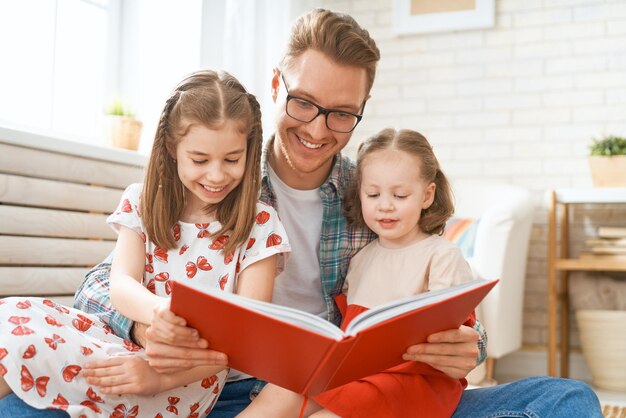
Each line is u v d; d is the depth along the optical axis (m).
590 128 3.69
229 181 1.33
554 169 3.73
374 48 1.55
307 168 1.54
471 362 1.23
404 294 1.50
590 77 3.69
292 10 3.57
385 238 1.57
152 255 1.39
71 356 1.17
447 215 1.60
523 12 3.79
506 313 3.21
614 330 3.22
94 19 2.86
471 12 3.82
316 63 1.45
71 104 2.76
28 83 2.57
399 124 3.97
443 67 3.91
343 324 1.52
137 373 1.18
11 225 1.98
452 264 1.47
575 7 3.72
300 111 1.48
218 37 3.06
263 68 3.18
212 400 1.35
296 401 1.32
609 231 3.32
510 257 3.21
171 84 2.99
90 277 1.50
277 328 0.97
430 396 1.31
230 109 1.29
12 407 1.12
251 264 1.38
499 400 1.32
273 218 1.42
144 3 2.97
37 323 1.17
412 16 3.93
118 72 2.97
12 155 1.98
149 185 1.37
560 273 3.69
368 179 1.54
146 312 1.21
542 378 1.33
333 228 1.61
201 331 1.07
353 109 1.50
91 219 2.28
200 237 1.39
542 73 3.76
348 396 1.28
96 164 2.30
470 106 3.87
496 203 3.42
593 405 1.25
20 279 2.00
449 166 3.89
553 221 3.36
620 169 3.32
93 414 1.16
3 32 2.48
